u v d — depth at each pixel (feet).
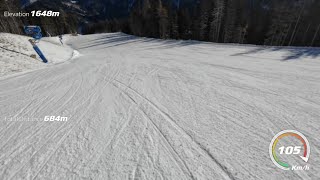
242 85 15.85
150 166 6.96
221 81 17.24
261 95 13.42
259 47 43.60
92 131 9.61
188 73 20.84
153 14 147.54
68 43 132.05
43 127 10.53
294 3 86.94
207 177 6.34
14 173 7.11
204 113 10.83
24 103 14.88
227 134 8.63
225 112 10.86
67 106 13.39
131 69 24.89
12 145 8.97
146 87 16.42
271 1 122.21
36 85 20.40
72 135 9.38
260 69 21.77
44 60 37.76
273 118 9.99
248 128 9.07
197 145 7.96
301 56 29.78
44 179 6.68
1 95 17.75
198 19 123.95
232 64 25.34
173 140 8.38
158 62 29.60
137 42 89.97
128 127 9.72
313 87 14.87
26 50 40.42
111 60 35.83
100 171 6.87
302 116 10.13
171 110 11.43
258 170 6.53
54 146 8.59
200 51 43.52
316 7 87.35
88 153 7.89
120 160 7.35
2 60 32.19
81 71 26.04
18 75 27.81
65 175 6.79
